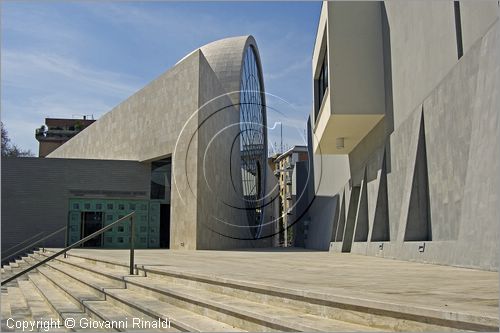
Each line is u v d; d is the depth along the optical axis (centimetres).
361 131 2062
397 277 684
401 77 1596
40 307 856
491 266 817
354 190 2406
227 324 480
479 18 1024
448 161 1152
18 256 2758
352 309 388
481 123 909
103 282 901
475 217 899
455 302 376
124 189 3084
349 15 1856
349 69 1825
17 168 2961
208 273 682
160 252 2012
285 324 395
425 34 1370
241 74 4156
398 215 1574
